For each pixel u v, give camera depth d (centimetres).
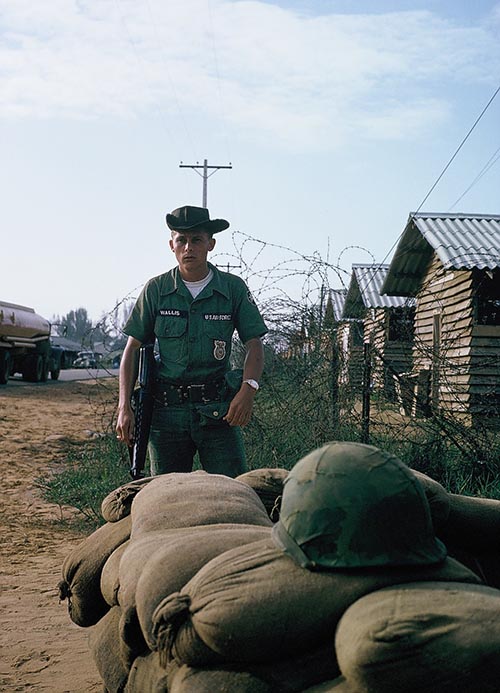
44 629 468
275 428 766
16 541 703
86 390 2294
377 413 807
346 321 822
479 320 1451
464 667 185
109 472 875
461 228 1512
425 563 215
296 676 214
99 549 322
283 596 213
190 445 505
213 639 218
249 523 281
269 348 793
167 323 500
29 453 1162
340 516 217
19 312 2453
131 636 263
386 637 190
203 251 501
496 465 772
